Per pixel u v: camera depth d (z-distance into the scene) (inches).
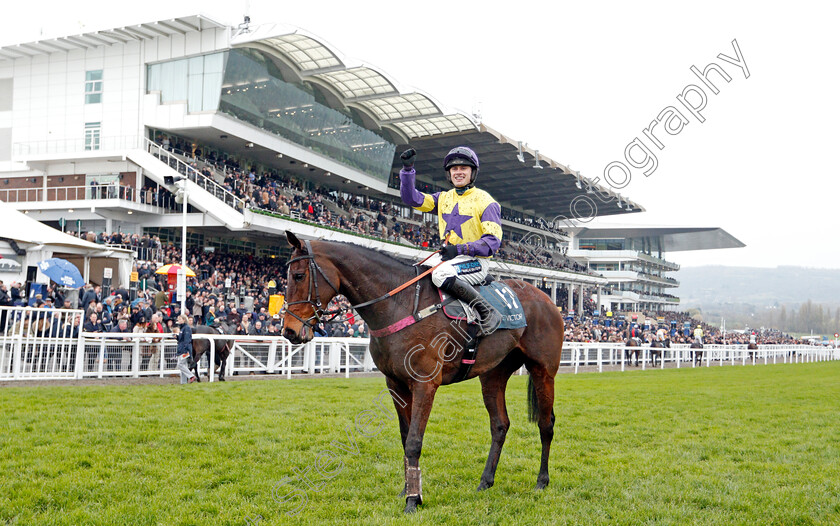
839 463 223.6
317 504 169.2
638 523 157.4
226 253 1015.0
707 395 427.8
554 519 158.1
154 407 298.0
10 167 1035.9
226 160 1080.8
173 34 984.3
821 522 160.1
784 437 271.1
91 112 1029.8
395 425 269.6
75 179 1002.7
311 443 233.5
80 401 311.0
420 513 159.3
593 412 335.0
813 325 4982.8
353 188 1357.0
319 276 167.5
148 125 998.4
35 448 212.1
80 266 689.0
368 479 192.5
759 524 157.9
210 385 412.8
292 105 1085.1
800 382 568.7
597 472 207.2
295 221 919.0
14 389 357.4
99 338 466.3
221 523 154.4
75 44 1015.0
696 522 157.8
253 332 586.2
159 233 981.2
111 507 161.0
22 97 1064.8
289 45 993.5
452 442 246.7
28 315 445.1
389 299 168.6
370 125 1220.5
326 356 588.4
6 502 162.2
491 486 186.4
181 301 647.1
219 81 959.6
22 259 630.5
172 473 190.5
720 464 219.5
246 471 196.4
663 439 265.0
